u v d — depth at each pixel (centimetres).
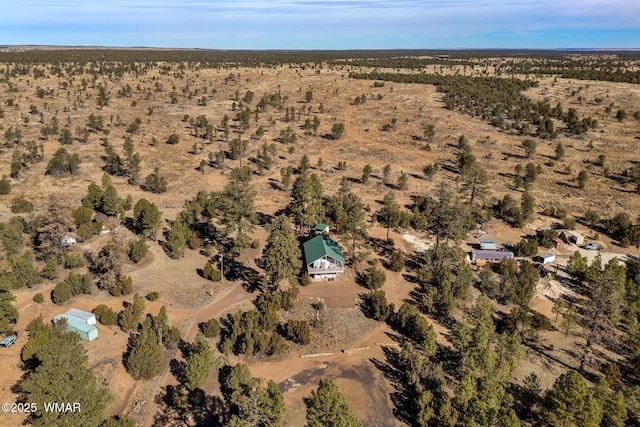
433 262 6988
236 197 6612
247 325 5256
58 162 10025
